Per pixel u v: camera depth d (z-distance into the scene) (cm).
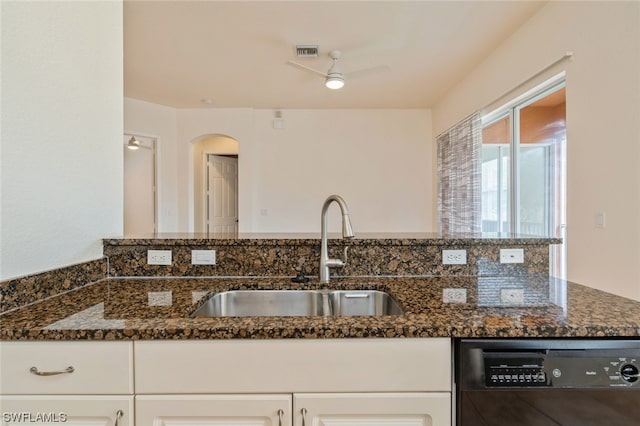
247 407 86
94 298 113
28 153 107
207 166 586
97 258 140
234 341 86
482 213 369
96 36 137
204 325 87
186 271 147
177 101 476
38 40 110
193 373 86
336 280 141
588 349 85
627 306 102
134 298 114
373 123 529
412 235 172
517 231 311
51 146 116
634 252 184
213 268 148
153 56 336
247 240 147
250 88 428
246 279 144
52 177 117
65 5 121
